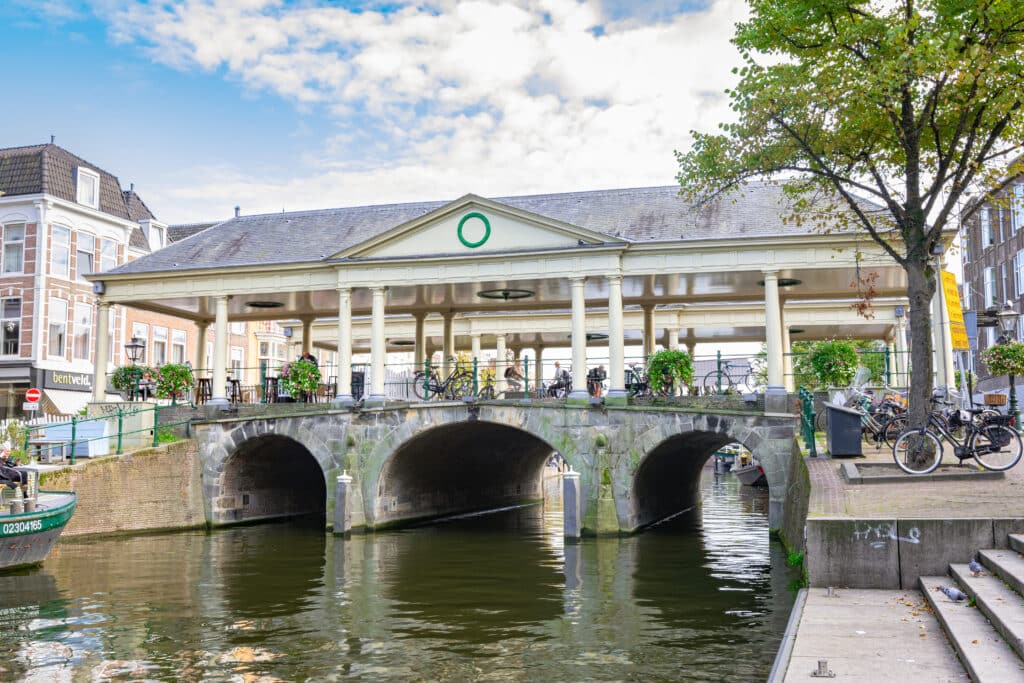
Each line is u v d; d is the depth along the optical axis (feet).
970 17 48.49
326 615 48.49
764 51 54.85
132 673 37.63
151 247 150.51
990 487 45.70
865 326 129.90
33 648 41.73
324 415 89.04
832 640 28.19
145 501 86.69
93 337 132.46
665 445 84.58
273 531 89.35
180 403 96.63
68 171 130.62
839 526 36.68
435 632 44.37
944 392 79.87
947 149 55.57
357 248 91.35
